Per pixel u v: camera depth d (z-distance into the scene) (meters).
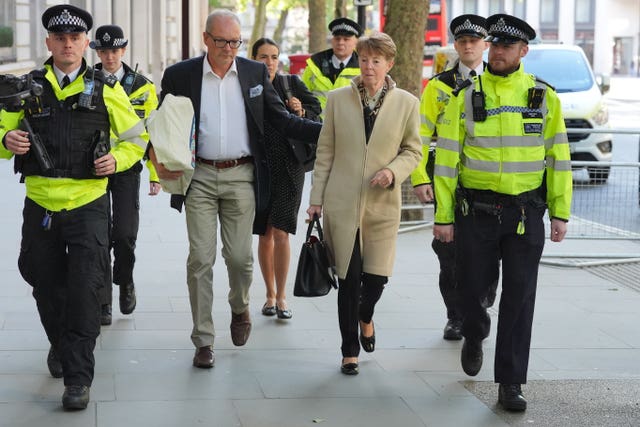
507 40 5.23
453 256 6.57
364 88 5.87
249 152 6.06
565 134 5.38
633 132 9.73
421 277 8.85
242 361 6.14
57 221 5.22
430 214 12.55
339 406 5.33
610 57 85.31
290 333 6.84
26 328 6.72
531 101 5.31
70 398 5.10
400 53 11.53
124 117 5.30
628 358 6.43
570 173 5.39
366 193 5.81
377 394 5.55
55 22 5.13
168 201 13.38
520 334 5.35
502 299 5.40
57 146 5.18
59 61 5.18
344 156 5.85
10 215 11.62
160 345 6.44
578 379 5.93
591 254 9.87
